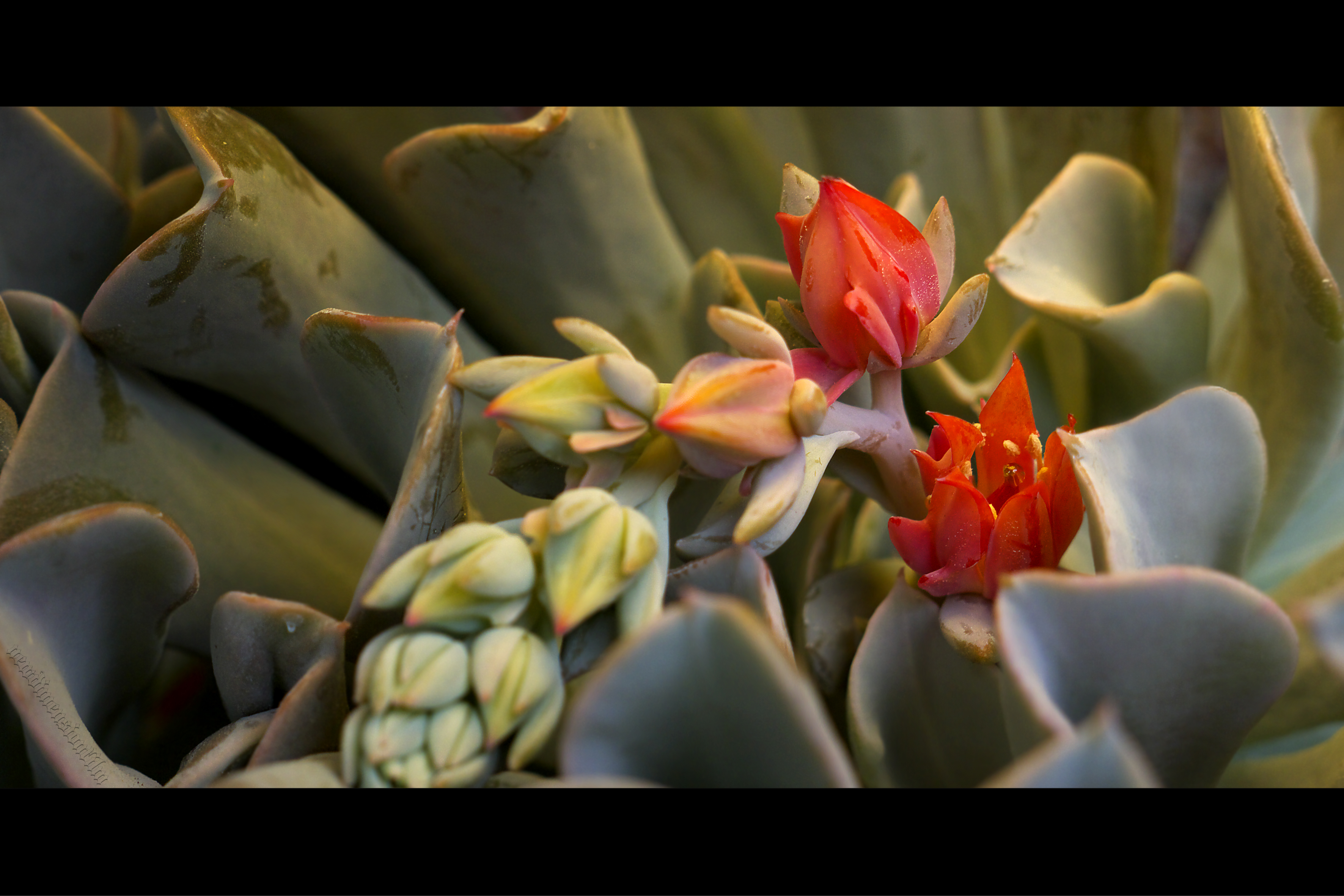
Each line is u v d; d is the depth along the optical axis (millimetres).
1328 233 259
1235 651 203
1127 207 258
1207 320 248
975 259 279
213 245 231
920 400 261
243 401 248
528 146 240
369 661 202
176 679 247
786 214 224
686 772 199
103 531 212
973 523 217
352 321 219
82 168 245
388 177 247
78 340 234
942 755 223
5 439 230
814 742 189
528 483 220
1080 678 203
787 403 209
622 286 254
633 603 203
